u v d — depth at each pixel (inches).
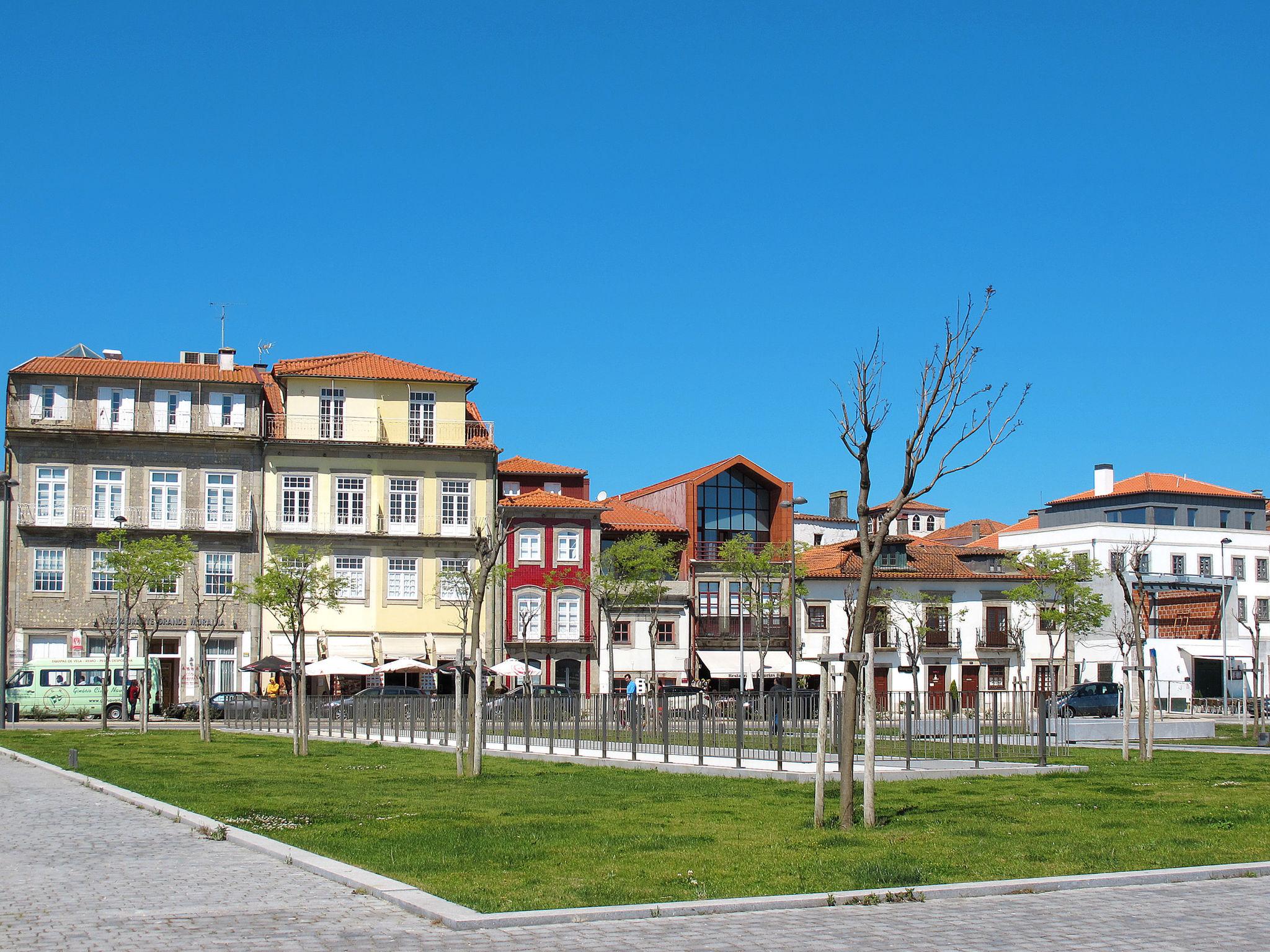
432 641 2647.6
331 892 481.4
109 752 1346.0
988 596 3100.4
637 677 2837.1
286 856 553.9
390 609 2650.1
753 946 398.0
